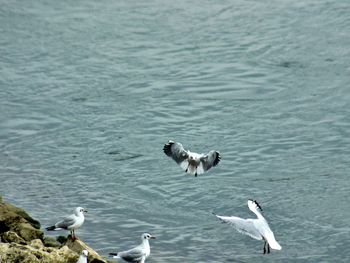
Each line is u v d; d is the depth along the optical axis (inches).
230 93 1750.7
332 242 1175.6
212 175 1414.9
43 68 1881.2
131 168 1443.2
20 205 1282.0
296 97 1718.8
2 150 1521.9
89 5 2201.0
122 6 2190.0
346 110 1653.5
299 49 1932.8
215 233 1205.7
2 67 1883.6
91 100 1729.8
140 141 1551.4
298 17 2078.0
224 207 1301.7
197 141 1546.5
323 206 1291.8
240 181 1387.8
